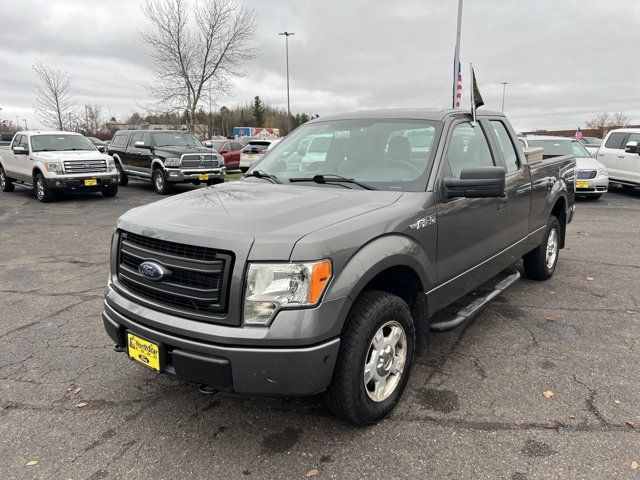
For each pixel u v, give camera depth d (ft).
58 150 47.24
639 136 46.32
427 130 12.25
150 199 47.06
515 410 10.38
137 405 10.76
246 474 8.57
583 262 22.40
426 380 11.68
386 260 9.29
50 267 22.06
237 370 8.21
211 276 8.47
